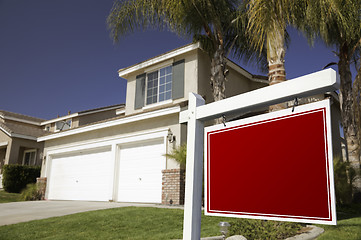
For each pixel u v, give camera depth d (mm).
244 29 12336
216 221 7547
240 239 5262
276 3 6824
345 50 14102
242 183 2570
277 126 2441
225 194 2672
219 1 11625
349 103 13852
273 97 2502
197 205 2877
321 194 2094
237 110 2760
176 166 11352
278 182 2340
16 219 8820
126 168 13352
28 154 25047
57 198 16000
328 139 2131
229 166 2697
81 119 25156
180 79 14281
